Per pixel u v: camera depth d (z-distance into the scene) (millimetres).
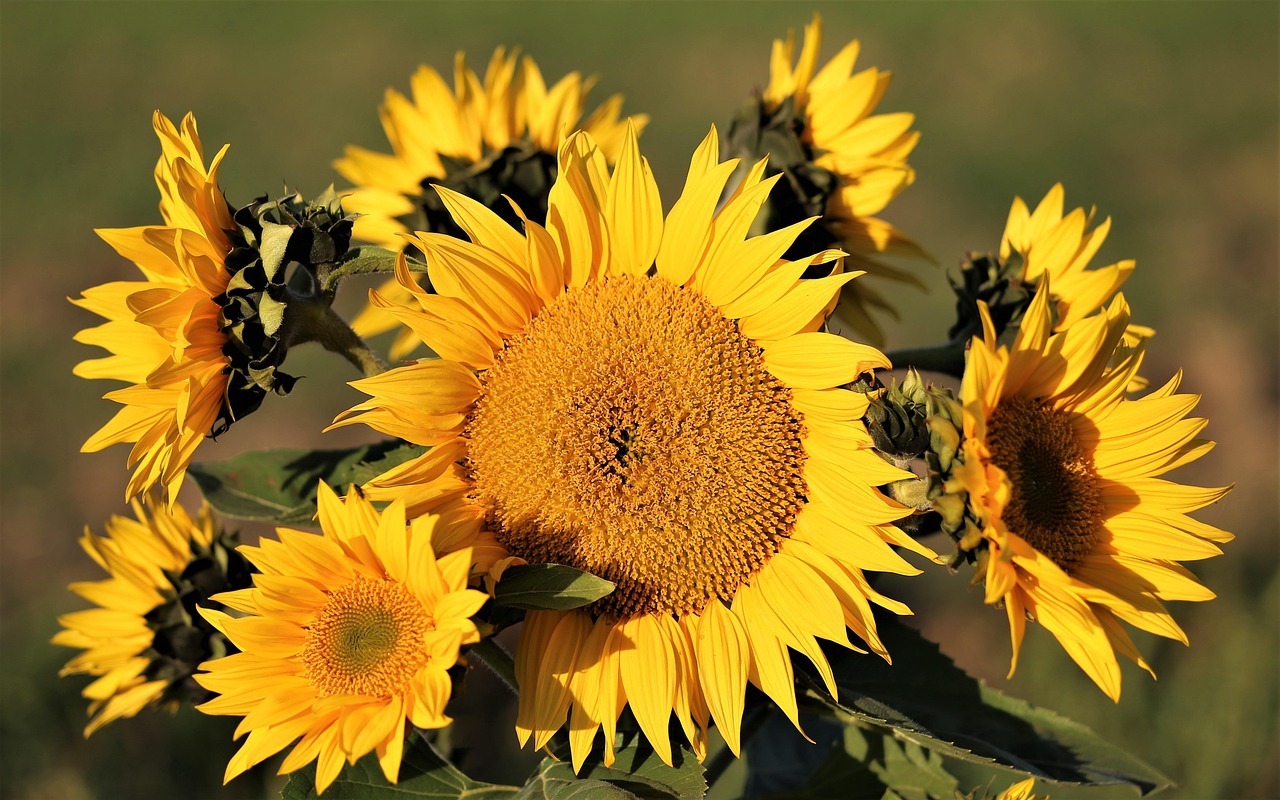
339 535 917
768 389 963
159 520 1069
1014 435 944
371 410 947
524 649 944
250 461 1028
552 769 948
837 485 953
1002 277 1018
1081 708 1595
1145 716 1598
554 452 954
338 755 903
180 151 954
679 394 959
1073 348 945
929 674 1003
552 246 961
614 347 961
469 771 1519
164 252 938
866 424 946
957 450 915
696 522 957
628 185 958
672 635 955
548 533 956
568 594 921
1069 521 946
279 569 915
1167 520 953
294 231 950
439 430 954
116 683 1062
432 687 893
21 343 2615
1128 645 930
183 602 1057
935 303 2641
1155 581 945
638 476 956
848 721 1025
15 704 1604
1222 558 1894
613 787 925
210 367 947
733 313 966
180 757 1577
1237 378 2453
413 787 958
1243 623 1717
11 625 1859
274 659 917
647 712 941
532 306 967
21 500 2209
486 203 1060
